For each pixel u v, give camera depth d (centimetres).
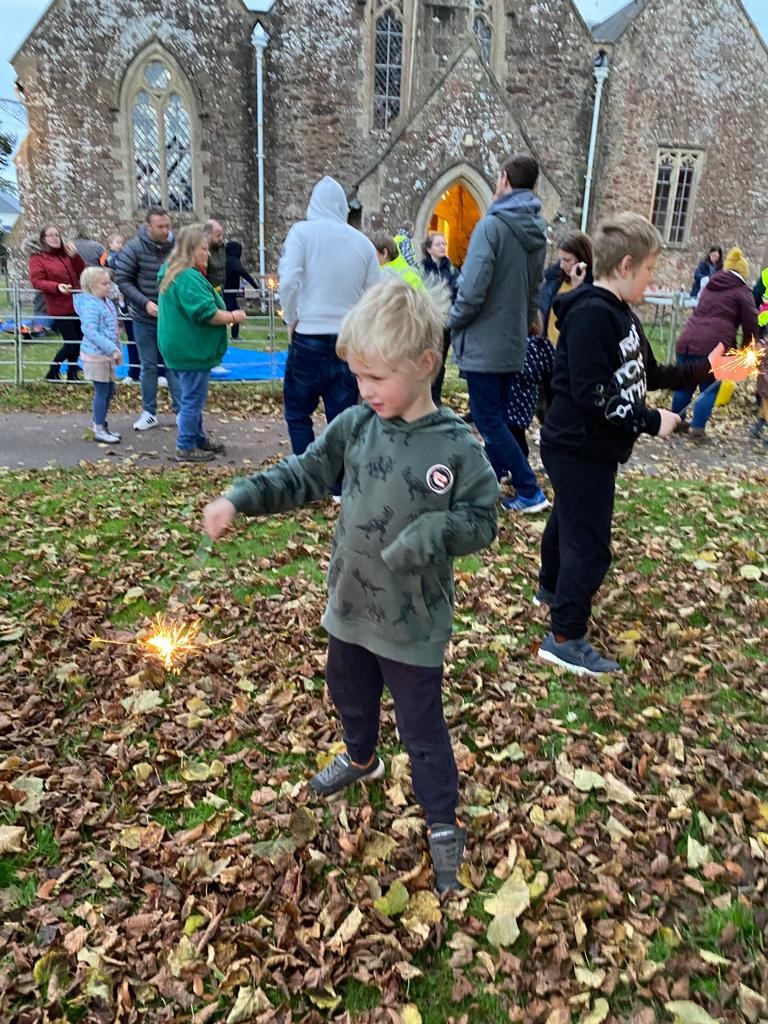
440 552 194
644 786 270
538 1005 192
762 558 468
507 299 486
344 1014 190
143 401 808
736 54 2216
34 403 925
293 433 539
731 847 241
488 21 2102
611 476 315
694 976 201
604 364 288
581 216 2264
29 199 1981
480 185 1998
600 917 217
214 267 1077
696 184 2298
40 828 248
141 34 1927
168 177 2045
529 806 258
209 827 249
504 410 534
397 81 2102
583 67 2153
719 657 354
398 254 686
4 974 198
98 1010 191
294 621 380
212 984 199
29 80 1908
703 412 817
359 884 228
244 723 300
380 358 190
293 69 2014
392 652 212
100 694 319
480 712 309
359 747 251
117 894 225
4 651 351
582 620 336
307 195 2095
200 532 505
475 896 226
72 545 473
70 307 1018
